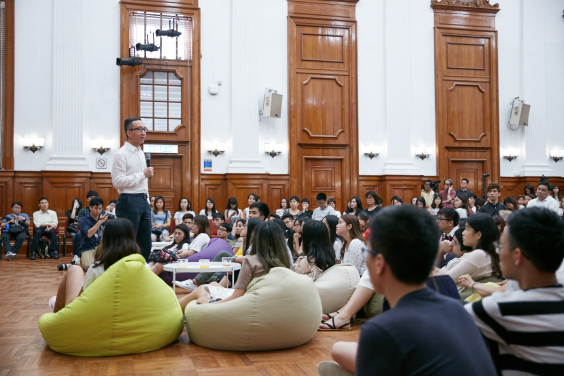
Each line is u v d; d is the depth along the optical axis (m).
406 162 9.70
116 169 3.85
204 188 8.98
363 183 9.64
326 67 9.60
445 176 9.98
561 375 1.10
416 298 0.99
